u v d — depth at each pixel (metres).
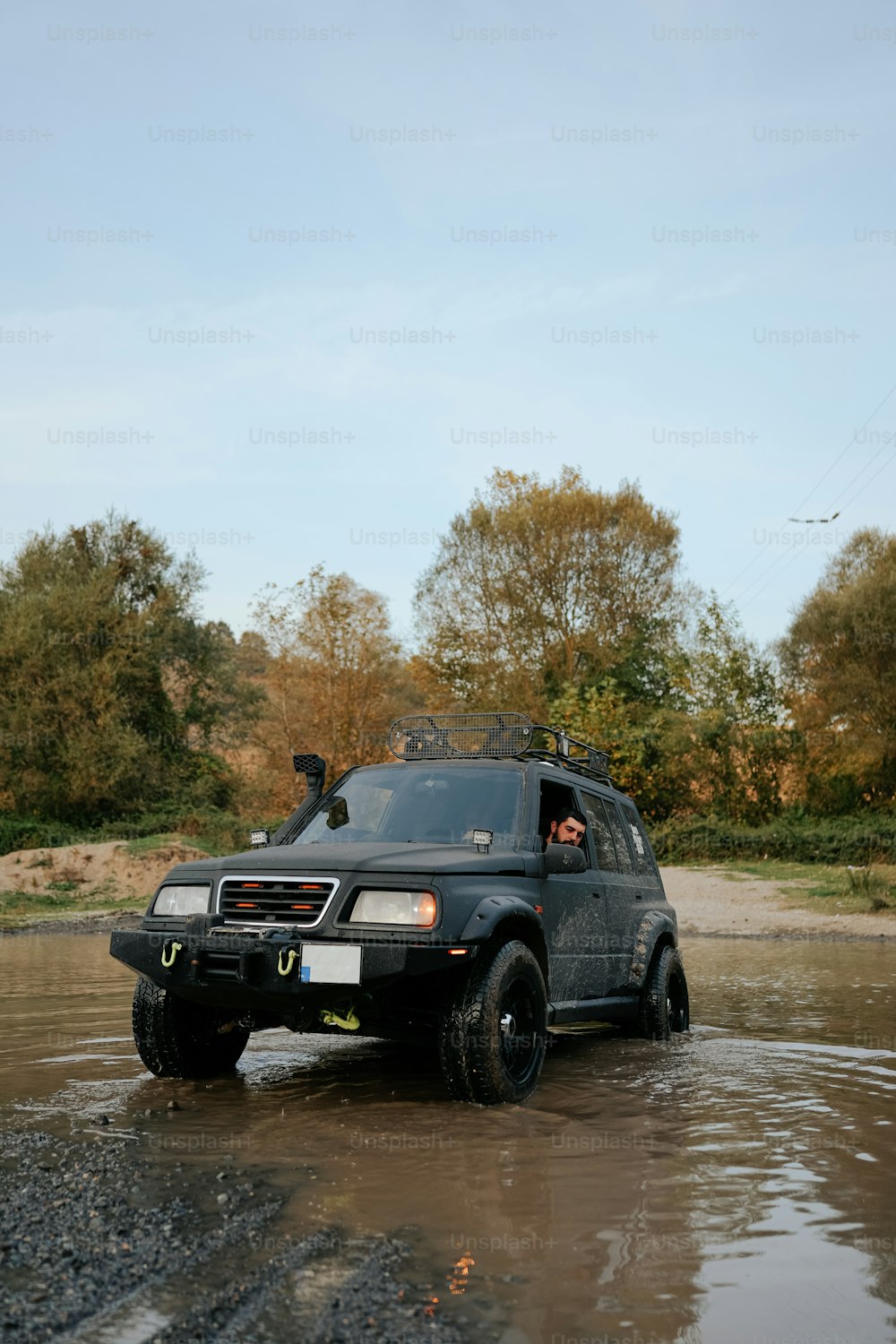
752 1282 3.05
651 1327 2.77
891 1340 2.72
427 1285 3.00
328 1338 2.67
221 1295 2.90
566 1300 2.91
